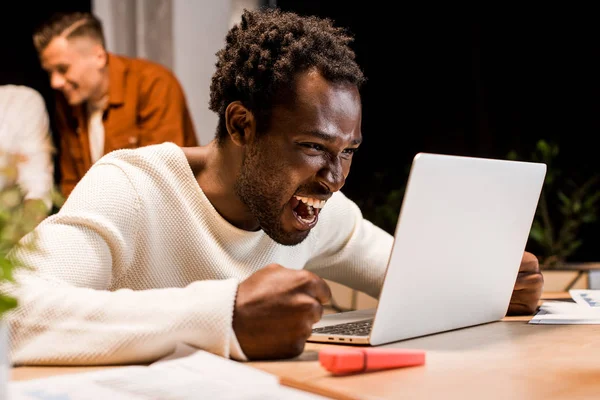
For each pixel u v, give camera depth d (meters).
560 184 2.74
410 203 0.91
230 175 1.18
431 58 3.14
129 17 3.10
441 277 1.02
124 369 0.80
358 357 0.80
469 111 3.07
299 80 1.05
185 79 3.08
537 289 1.28
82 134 2.61
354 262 1.46
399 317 0.98
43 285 0.93
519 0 2.92
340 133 1.05
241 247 1.23
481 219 1.05
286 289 0.90
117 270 1.13
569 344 0.99
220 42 3.12
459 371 0.82
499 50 2.98
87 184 1.14
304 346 0.92
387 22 3.23
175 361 0.82
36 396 0.70
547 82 2.88
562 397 0.72
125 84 2.54
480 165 1.01
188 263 1.21
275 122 1.06
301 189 1.08
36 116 2.57
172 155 1.20
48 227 1.05
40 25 2.50
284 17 1.14
